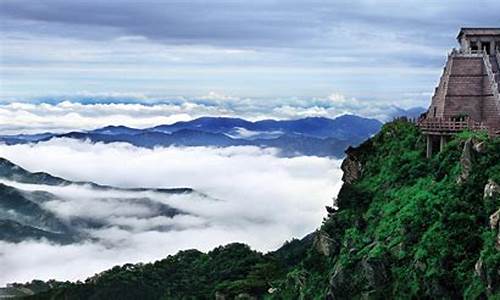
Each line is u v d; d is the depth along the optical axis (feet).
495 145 280.31
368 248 293.02
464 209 267.80
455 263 256.32
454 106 348.59
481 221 261.85
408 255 273.75
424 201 286.66
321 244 342.23
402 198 305.53
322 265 334.85
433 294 254.47
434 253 261.24
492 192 261.24
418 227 277.23
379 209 316.40
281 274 476.13
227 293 468.34
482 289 239.71
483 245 252.83
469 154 282.77
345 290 291.38
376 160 361.30
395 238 283.38
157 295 577.43
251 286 461.78
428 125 326.24
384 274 277.03
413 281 262.67
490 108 344.28
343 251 313.53
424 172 315.58
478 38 375.25
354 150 378.73
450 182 289.12
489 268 237.25
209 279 572.92
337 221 338.54
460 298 249.96
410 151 338.75
